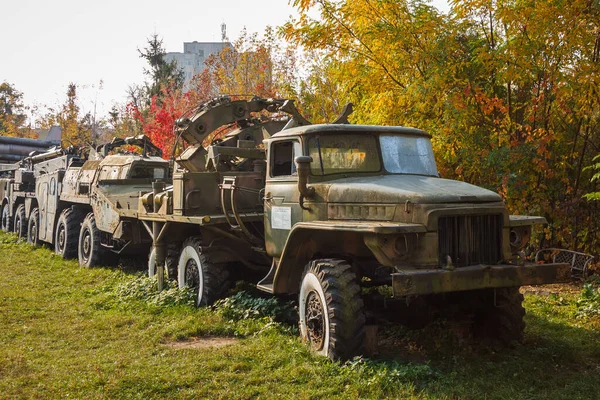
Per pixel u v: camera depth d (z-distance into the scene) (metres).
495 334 5.45
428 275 4.53
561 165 8.70
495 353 5.22
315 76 14.16
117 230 9.52
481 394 4.28
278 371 4.79
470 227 4.91
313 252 5.73
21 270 10.31
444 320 5.58
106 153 12.16
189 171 7.97
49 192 12.98
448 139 8.78
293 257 5.71
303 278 5.42
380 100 9.48
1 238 15.07
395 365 4.72
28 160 16.02
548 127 8.76
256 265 7.61
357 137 5.91
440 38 8.95
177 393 4.39
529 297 7.48
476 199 4.94
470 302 5.52
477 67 8.89
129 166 10.82
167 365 5.02
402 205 4.90
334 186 5.49
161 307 7.16
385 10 9.24
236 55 19.19
